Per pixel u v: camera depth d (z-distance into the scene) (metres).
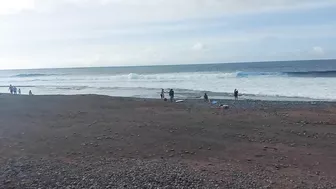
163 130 17.81
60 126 19.17
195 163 12.70
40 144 15.56
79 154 14.03
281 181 10.65
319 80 53.31
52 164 12.34
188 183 10.18
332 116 21.50
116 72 127.69
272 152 14.20
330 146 14.91
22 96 33.16
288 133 17.17
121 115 22.33
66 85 68.00
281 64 133.75
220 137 16.53
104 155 13.90
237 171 11.69
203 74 80.06
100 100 30.42
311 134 16.91
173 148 14.84
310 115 21.97
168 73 99.19
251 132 17.41
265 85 50.22
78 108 25.48
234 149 14.66
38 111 24.08
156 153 14.18
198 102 32.62
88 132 17.64
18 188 9.80
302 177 11.15
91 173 11.16
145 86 58.25
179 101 33.50
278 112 23.53
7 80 99.50
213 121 19.95
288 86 47.41
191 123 19.42
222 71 96.69
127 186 9.92
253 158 13.43
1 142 15.88
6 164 12.25
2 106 26.38
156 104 28.67
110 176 10.80
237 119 20.53
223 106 27.05
